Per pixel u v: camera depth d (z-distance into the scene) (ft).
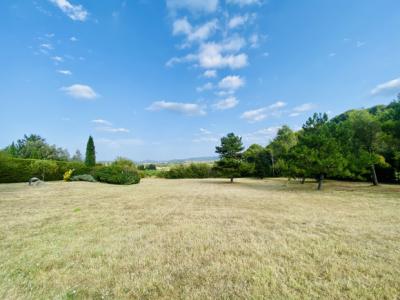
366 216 22.26
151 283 9.46
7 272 10.53
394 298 8.41
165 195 39.11
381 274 10.26
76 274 10.35
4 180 62.28
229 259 11.99
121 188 51.60
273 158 97.60
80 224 19.26
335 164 43.57
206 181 83.25
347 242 14.58
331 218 21.45
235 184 67.56
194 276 10.15
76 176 72.18
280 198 35.45
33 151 110.01
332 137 48.73
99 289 9.09
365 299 8.32
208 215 22.91
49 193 40.68
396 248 13.52
